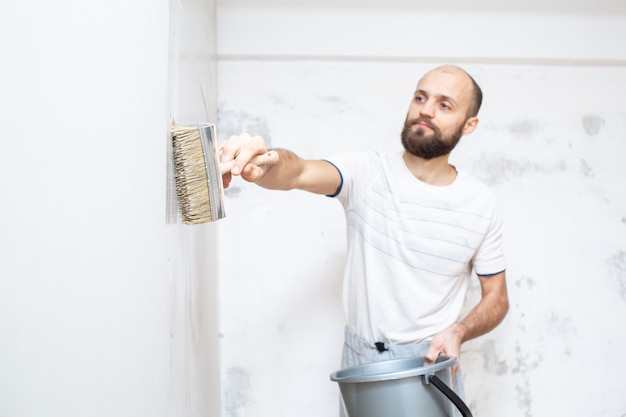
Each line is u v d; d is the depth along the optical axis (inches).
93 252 26.9
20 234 24.9
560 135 112.3
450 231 76.8
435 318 77.5
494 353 107.3
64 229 25.8
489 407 106.4
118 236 28.4
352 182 76.8
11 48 25.0
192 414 56.9
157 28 34.5
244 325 104.0
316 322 104.7
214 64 100.3
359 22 107.6
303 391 103.9
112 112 28.1
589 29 111.9
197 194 41.2
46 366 25.3
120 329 28.5
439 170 79.3
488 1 109.8
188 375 52.6
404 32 108.3
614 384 109.3
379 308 76.6
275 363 104.0
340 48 107.0
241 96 107.0
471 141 110.4
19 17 25.2
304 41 106.5
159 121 34.2
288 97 107.7
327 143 107.5
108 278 27.7
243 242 104.9
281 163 62.2
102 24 27.9
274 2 106.2
